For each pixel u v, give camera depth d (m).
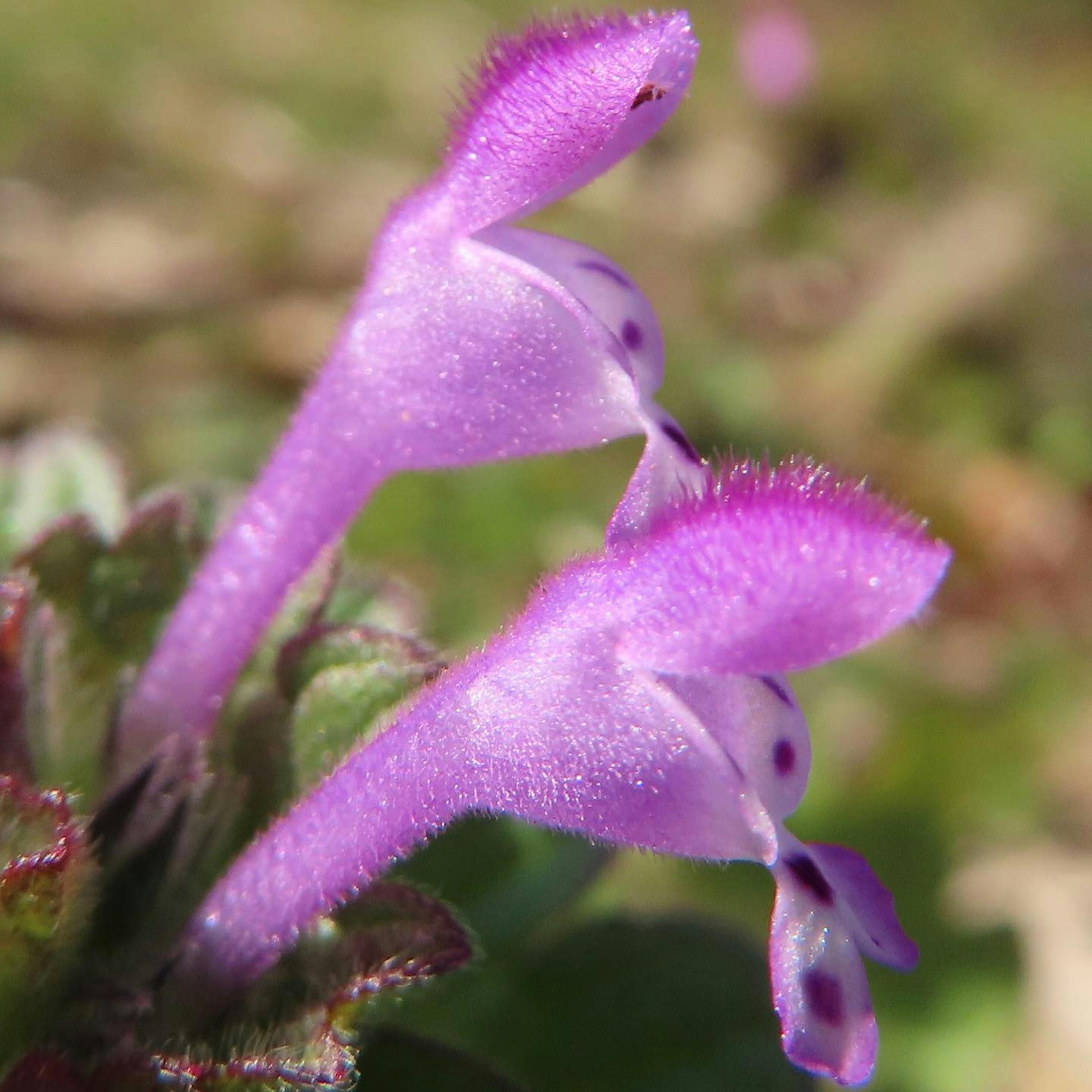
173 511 0.05
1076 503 0.16
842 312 0.20
